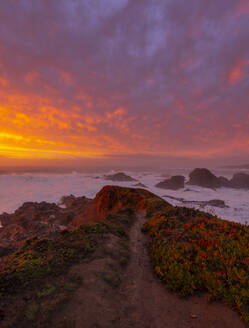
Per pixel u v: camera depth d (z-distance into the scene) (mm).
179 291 6770
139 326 4973
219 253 8648
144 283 7352
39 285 5898
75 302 5324
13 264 7016
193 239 10531
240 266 7539
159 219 14984
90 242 10008
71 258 8008
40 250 8414
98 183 173250
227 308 5688
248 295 5797
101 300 5707
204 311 5664
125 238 12359
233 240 9703
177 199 98062
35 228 37938
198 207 79188
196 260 8211
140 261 9414
